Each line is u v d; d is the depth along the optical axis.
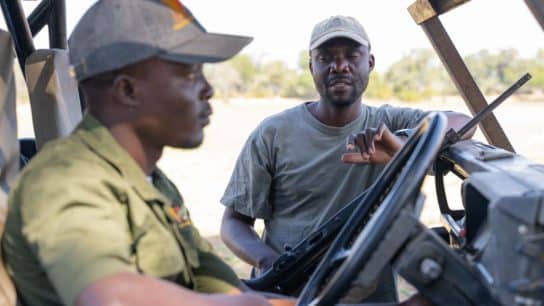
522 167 1.61
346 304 1.56
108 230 1.38
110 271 1.31
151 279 1.34
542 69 32.44
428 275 1.37
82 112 2.70
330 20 2.64
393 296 2.57
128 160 1.53
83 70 1.54
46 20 2.76
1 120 1.93
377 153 2.21
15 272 1.58
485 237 1.51
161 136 1.58
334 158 2.66
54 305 1.55
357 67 2.60
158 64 1.52
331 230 2.24
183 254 1.68
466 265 1.38
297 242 2.71
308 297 1.68
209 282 1.87
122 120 1.56
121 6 1.53
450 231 2.00
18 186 1.52
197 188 10.80
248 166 2.79
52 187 1.42
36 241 1.38
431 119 1.54
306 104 2.79
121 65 1.50
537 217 1.21
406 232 1.37
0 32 1.95
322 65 2.61
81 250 1.33
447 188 9.41
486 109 2.04
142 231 1.51
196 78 1.58
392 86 31.89
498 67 33.00
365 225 1.64
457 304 1.39
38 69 2.33
